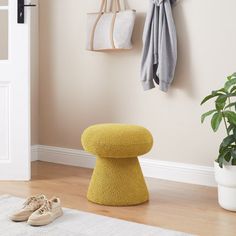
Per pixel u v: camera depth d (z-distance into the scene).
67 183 3.23
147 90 3.40
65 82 3.78
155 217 2.61
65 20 3.74
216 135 3.17
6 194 2.94
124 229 2.42
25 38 3.19
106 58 3.57
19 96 3.22
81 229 2.42
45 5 3.82
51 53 3.82
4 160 3.26
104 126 2.88
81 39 3.67
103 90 3.61
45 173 3.49
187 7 3.20
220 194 2.74
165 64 3.18
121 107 3.53
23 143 3.24
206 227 2.47
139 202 2.82
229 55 3.09
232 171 2.63
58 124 3.84
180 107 3.29
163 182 3.30
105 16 3.39
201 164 3.25
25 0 3.18
